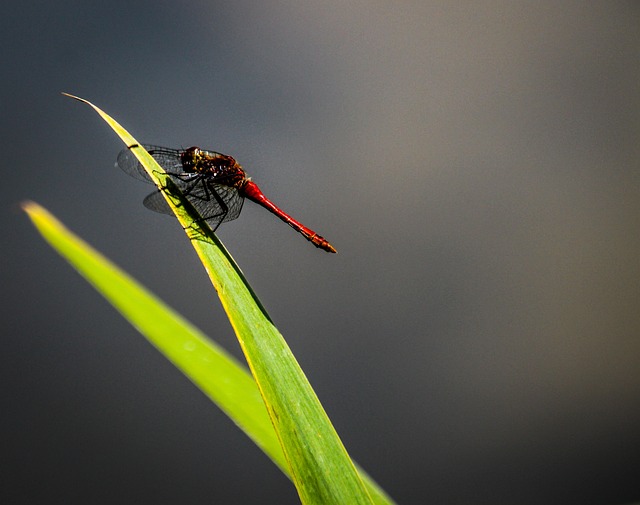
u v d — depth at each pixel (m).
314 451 0.64
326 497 0.64
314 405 0.64
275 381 0.64
